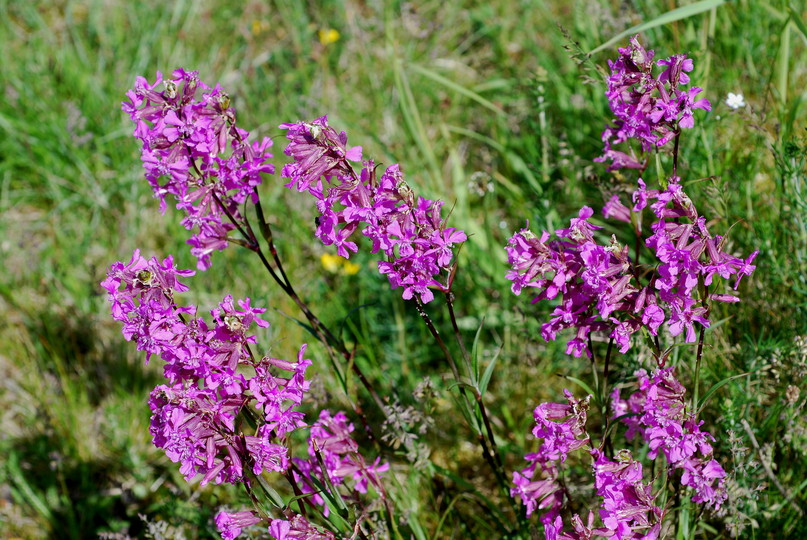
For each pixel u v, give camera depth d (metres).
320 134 0.89
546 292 0.91
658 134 0.93
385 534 1.00
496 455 0.99
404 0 1.64
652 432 0.89
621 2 1.28
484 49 1.58
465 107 1.48
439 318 1.21
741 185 1.11
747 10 1.23
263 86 1.53
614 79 0.91
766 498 1.01
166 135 0.91
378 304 1.23
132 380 1.24
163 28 1.64
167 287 0.90
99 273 1.31
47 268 1.33
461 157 1.38
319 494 0.96
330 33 1.59
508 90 1.44
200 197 0.93
